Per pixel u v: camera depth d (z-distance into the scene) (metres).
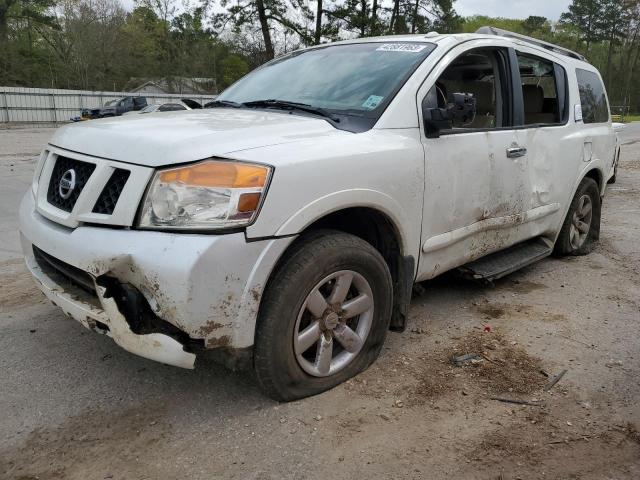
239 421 2.67
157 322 2.46
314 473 2.34
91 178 2.60
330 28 33.44
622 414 2.76
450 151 3.41
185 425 2.65
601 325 3.81
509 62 4.08
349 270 2.83
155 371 3.13
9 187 9.43
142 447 2.50
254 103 3.70
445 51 3.59
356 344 2.98
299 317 2.67
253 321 2.51
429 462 2.41
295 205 2.54
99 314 2.58
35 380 3.04
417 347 3.44
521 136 4.05
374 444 2.52
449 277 4.75
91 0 53.44
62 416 2.72
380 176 2.92
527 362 3.27
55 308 3.99
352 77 3.55
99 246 2.45
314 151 2.68
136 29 53.56
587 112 5.23
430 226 3.33
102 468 2.37
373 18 33.22
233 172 2.42
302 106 3.41
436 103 3.44
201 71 52.69
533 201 4.27
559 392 2.95
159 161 2.45
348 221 3.21
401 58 3.56
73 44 52.34
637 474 2.35
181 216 2.38
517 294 4.39
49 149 3.14
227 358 2.57
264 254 2.45
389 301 3.09
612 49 78.81
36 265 3.08
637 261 5.32
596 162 5.22
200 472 2.34
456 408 2.79
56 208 2.81
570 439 2.57
